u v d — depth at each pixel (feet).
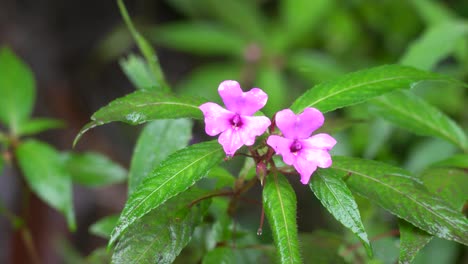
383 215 1.84
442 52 1.75
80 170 1.75
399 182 1.20
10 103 1.72
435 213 1.17
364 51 2.70
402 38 2.67
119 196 2.68
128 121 1.18
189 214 1.25
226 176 1.33
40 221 2.49
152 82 1.52
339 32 2.67
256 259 1.46
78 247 2.56
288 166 1.21
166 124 1.44
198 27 2.61
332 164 1.23
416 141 2.23
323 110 1.22
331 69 2.50
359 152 2.20
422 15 2.29
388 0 2.63
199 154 1.18
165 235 1.22
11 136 1.71
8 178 2.53
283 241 1.12
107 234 1.56
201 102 1.22
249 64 2.57
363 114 2.14
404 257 1.17
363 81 1.24
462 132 1.44
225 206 1.47
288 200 1.15
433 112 1.45
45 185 1.61
